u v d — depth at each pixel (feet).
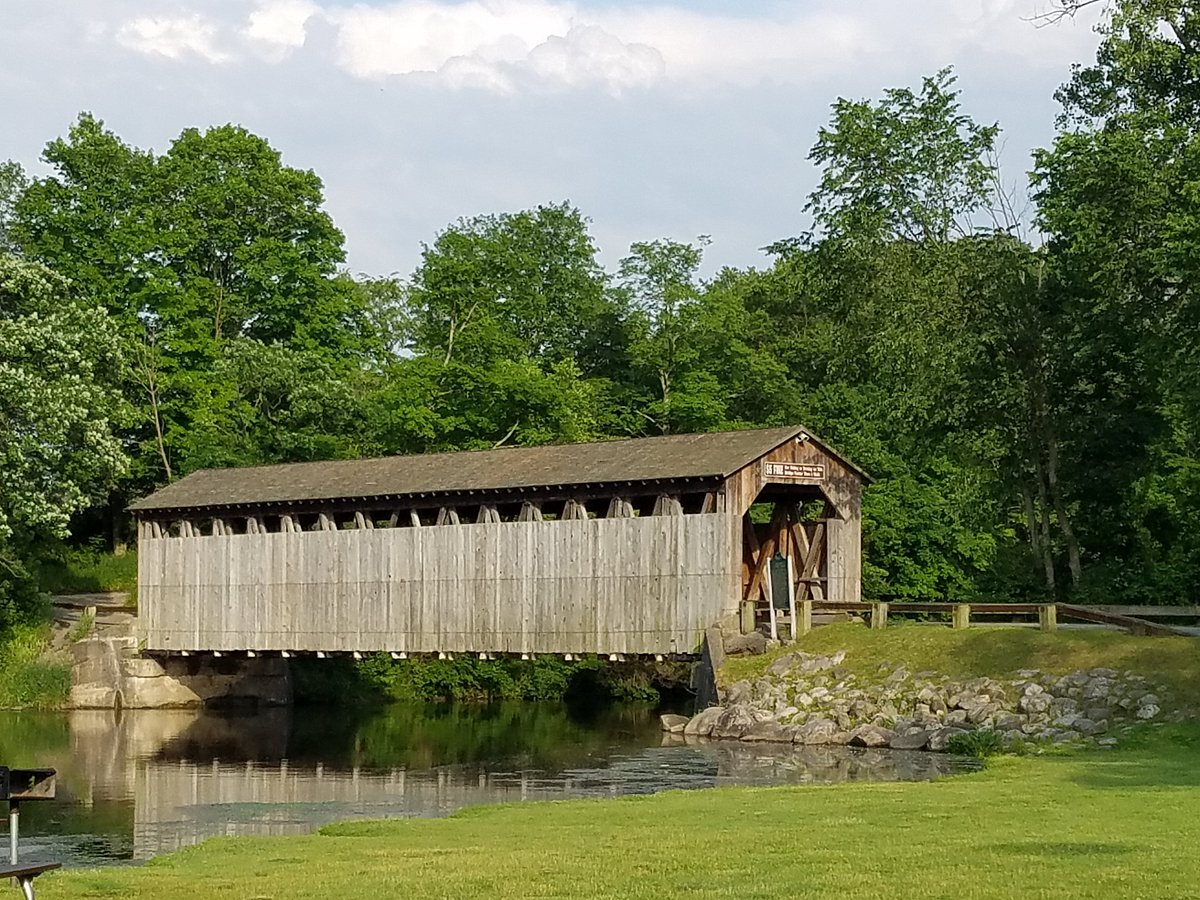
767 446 131.85
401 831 67.51
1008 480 176.24
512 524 142.10
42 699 166.40
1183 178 135.85
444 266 236.43
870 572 175.32
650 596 133.18
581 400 223.10
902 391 165.89
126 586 206.08
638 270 236.22
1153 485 163.32
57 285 158.10
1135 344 147.64
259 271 214.07
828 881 46.06
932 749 104.73
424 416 210.79
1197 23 138.10
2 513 146.10
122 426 187.83
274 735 142.82
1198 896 42.32
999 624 125.18
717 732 119.96
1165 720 99.25
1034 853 51.06
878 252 185.78
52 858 69.97
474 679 196.65
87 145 209.97
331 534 155.22
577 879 48.37
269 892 48.06
